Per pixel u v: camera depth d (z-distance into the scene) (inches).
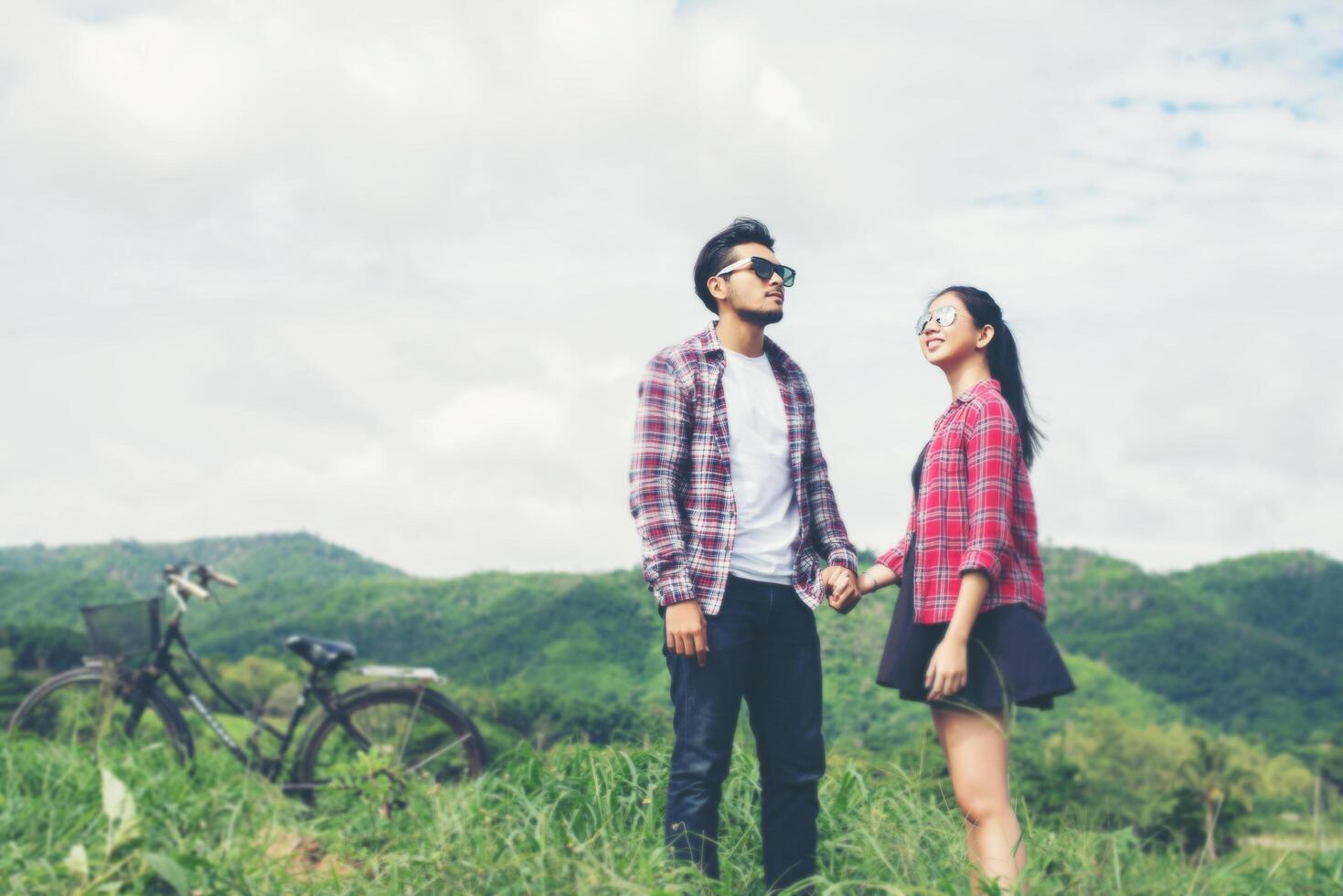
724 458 111.0
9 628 1163.3
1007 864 99.4
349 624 3688.5
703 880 99.9
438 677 188.1
